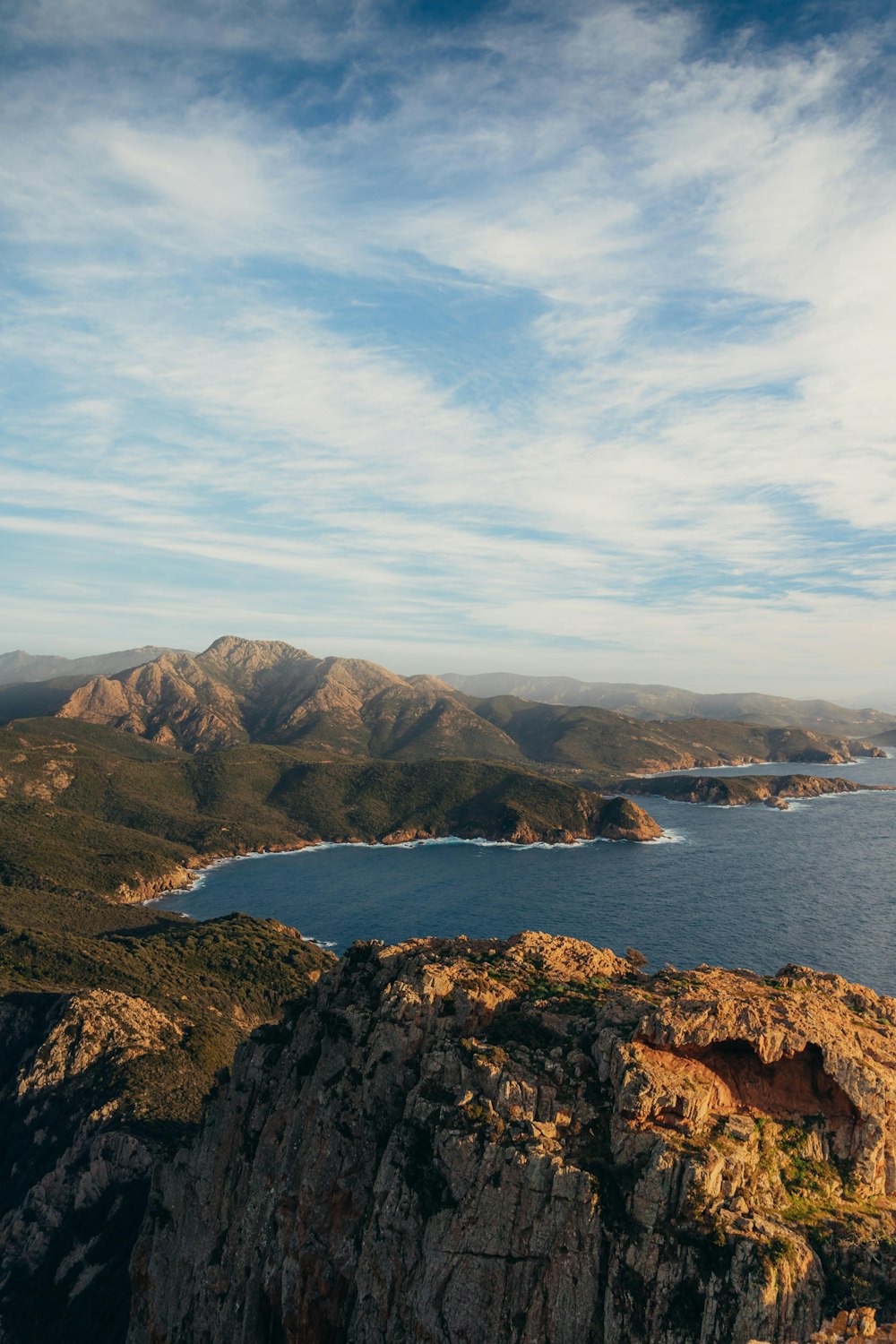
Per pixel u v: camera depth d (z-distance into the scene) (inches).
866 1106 1371.8
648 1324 1160.8
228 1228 1884.8
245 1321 1625.2
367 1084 1640.0
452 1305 1285.7
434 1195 1385.3
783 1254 1146.0
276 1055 2085.4
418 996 1694.1
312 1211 1587.1
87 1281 2952.8
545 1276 1245.1
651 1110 1343.5
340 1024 1807.3
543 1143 1341.0
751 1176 1284.4
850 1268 1176.2
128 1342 2145.7
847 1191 1323.8
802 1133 1378.0
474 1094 1461.6
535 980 1786.4
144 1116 3917.3
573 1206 1266.0
